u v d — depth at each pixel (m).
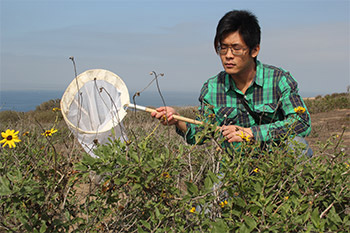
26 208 1.59
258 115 2.55
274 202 1.75
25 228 1.46
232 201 1.65
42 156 1.99
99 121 2.19
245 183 1.70
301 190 1.84
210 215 1.80
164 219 1.65
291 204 1.65
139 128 2.51
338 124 9.87
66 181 1.78
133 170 1.59
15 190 1.43
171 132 3.21
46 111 6.09
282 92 2.46
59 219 1.58
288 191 1.75
